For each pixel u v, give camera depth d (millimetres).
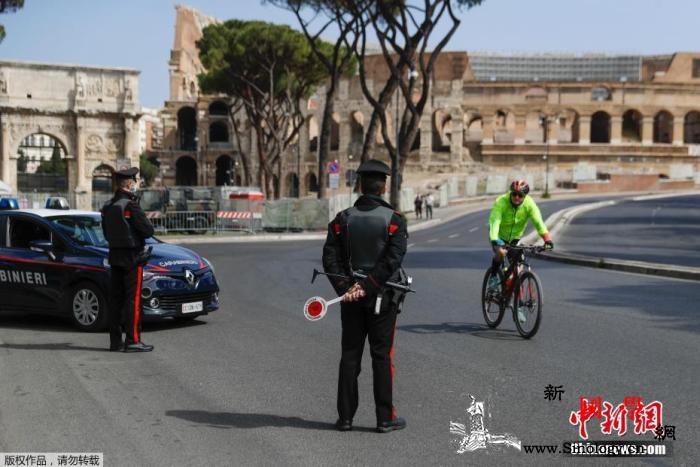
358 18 45344
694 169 118812
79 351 10109
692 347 9953
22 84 78688
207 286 12281
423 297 15570
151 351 10094
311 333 11469
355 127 121438
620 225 45562
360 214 6430
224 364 9195
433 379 8273
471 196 95875
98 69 80438
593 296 15328
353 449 5930
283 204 48906
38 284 12227
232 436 6273
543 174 106125
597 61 155875
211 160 124875
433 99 112500
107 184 100438
